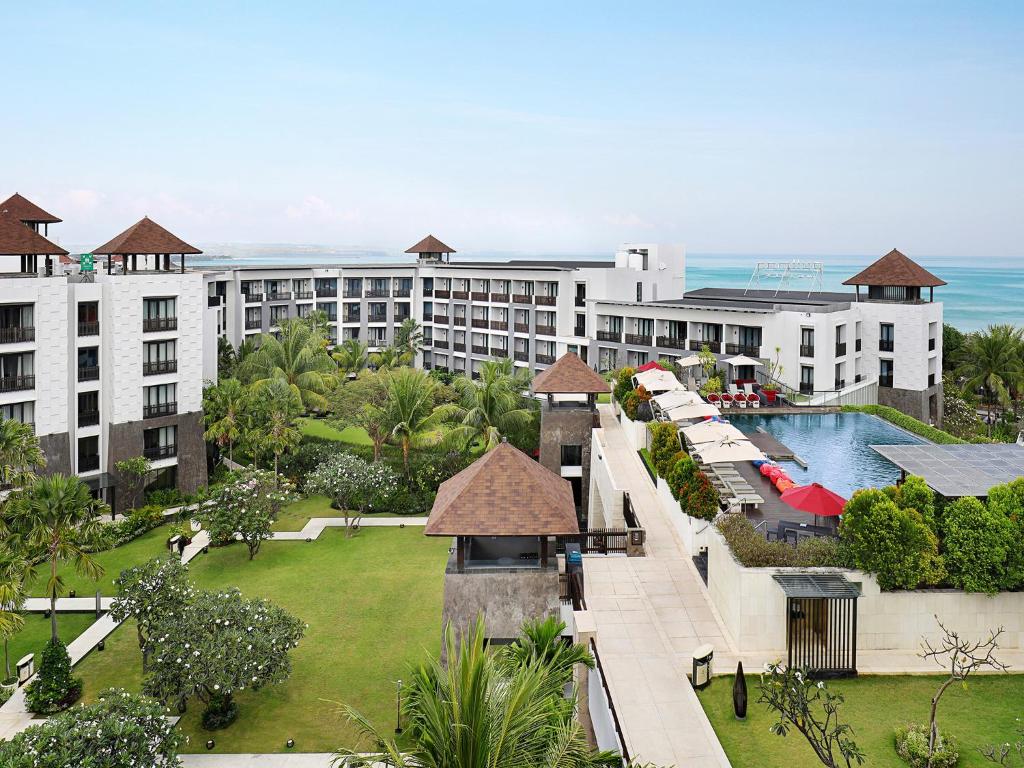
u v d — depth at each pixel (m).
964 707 17.81
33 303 43.38
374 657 29.91
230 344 72.50
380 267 88.94
